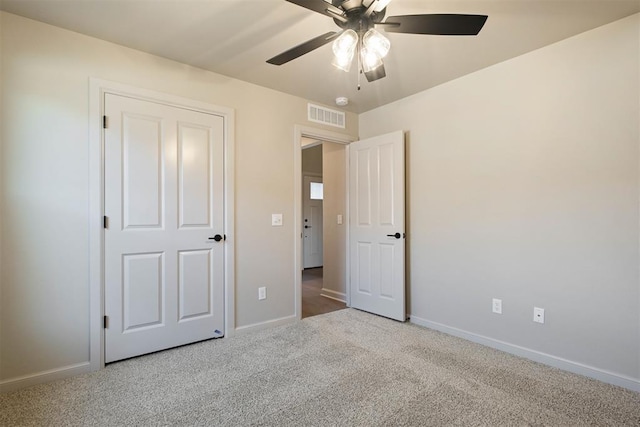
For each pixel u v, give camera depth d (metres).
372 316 3.47
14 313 2.01
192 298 2.69
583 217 2.20
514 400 1.88
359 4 1.51
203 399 1.89
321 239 7.12
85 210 2.22
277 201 3.19
